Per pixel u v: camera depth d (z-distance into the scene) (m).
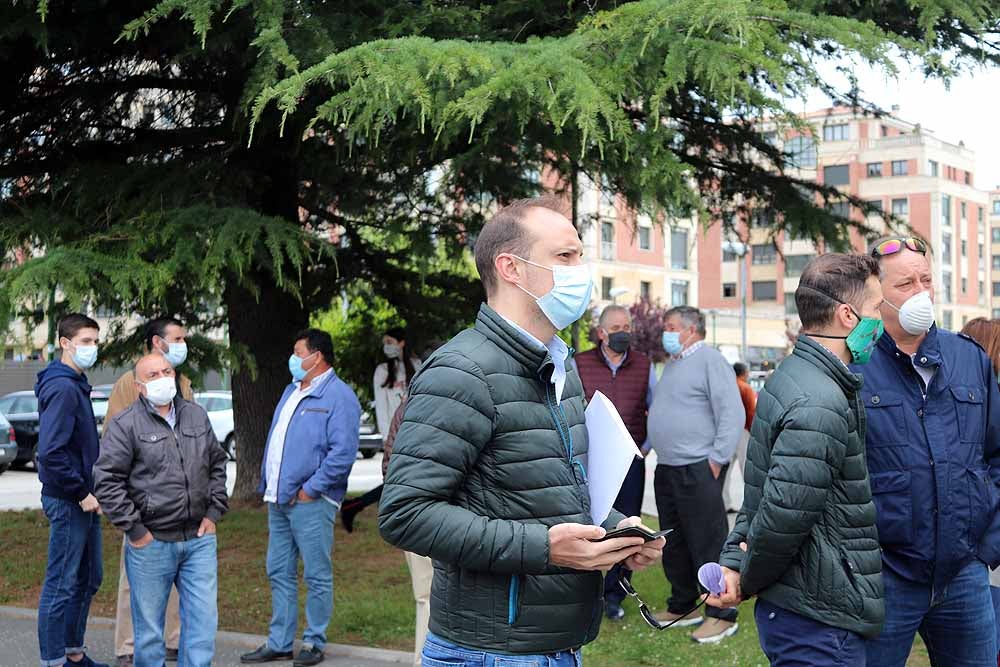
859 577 3.11
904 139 73.38
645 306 40.16
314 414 5.99
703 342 6.71
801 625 3.15
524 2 7.42
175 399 5.19
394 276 10.62
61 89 8.85
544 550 2.35
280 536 6.10
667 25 5.55
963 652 3.54
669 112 7.43
